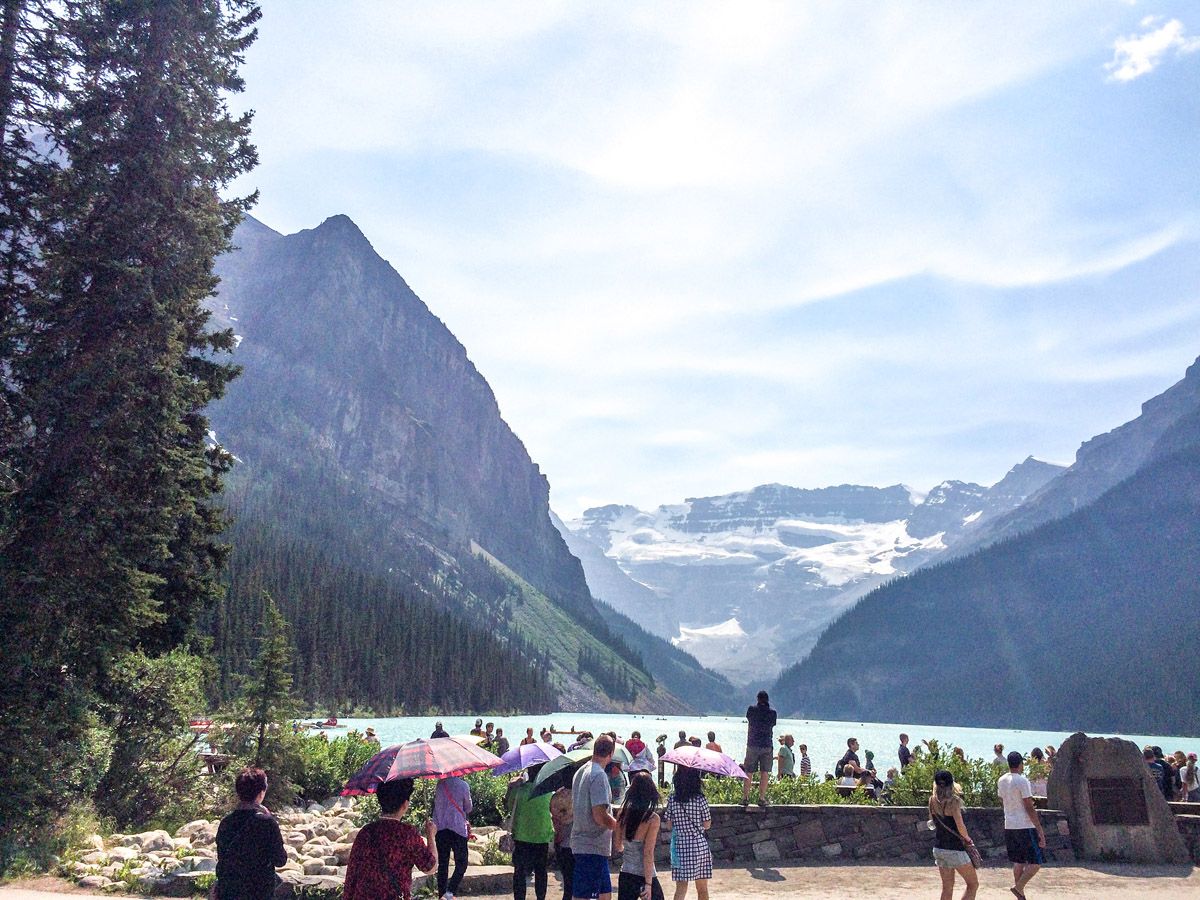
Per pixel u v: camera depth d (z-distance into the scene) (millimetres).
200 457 23922
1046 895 15812
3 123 18562
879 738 184375
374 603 183125
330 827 18984
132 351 17562
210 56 21078
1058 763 20719
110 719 21266
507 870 15766
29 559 16031
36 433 17297
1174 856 19562
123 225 18344
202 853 16484
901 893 15719
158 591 22250
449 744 12703
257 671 24703
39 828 16453
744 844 18812
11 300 18531
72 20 18797
